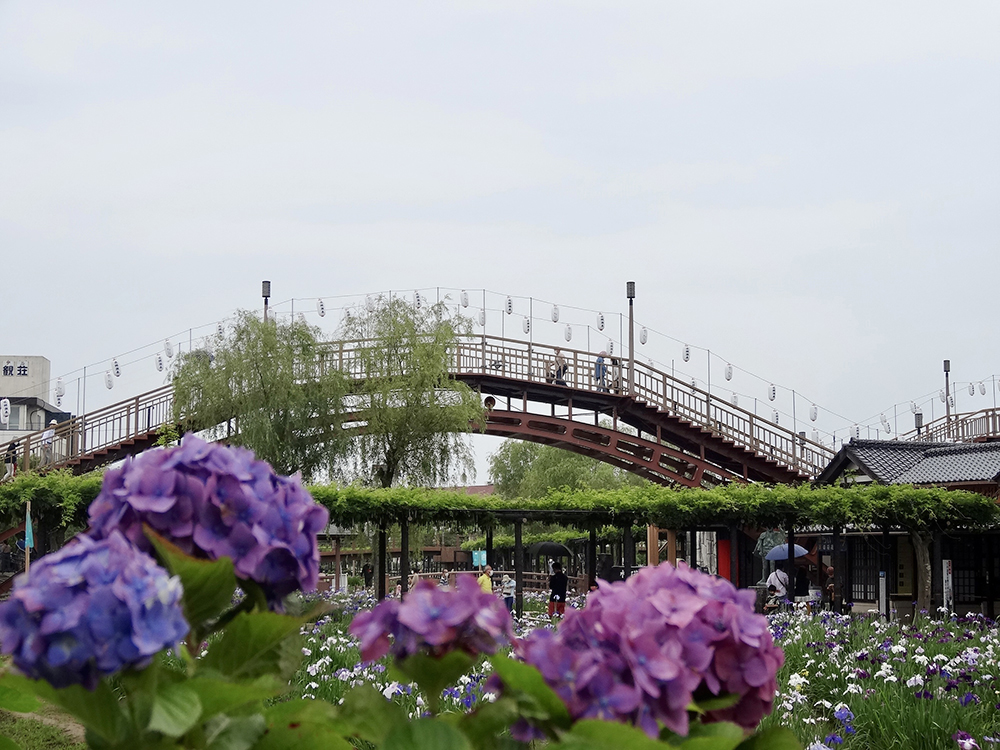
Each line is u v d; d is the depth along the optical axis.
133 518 2.43
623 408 33.12
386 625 2.38
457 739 2.18
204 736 2.39
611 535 34.19
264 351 28.30
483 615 2.32
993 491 23.47
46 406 61.25
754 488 23.25
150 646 1.94
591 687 2.21
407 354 30.61
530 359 32.81
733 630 2.46
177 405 27.80
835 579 22.53
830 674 10.38
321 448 29.39
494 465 59.75
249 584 2.57
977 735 7.20
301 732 2.45
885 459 27.50
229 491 2.47
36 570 1.96
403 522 21.64
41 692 2.16
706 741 2.23
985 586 24.56
